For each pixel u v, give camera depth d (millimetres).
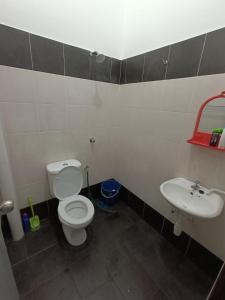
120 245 1701
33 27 1398
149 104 1734
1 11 1259
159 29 1519
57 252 1582
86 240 1735
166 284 1372
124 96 2025
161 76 1568
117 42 1894
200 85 1300
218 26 1146
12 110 1476
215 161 1294
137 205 2145
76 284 1332
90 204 1691
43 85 1565
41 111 1623
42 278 1359
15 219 1604
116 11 1771
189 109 1400
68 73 1671
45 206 1943
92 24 1679
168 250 1674
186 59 1356
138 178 2055
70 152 1940
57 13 1474
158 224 1887
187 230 1586
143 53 1702
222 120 1207
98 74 1866
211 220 1385
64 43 1575
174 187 1495
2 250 756
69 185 1856
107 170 2377
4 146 1374
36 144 1685
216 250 1399
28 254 1551
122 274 1426
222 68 1162
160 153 1719
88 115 1939
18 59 1395
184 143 1483
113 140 2270
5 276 734
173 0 1377
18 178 1680
